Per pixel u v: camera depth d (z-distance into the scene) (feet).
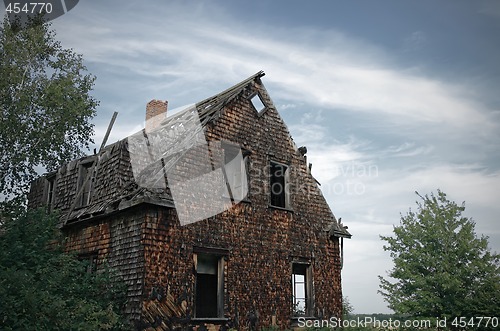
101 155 47.62
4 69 63.57
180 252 40.34
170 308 38.27
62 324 31.60
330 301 53.01
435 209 63.52
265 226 48.91
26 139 67.15
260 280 46.42
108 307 35.78
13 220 42.27
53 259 37.65
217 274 43.75
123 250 39.91
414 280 61.31
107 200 42.86
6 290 30.96
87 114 73.46
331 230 55.52
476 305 56.54
